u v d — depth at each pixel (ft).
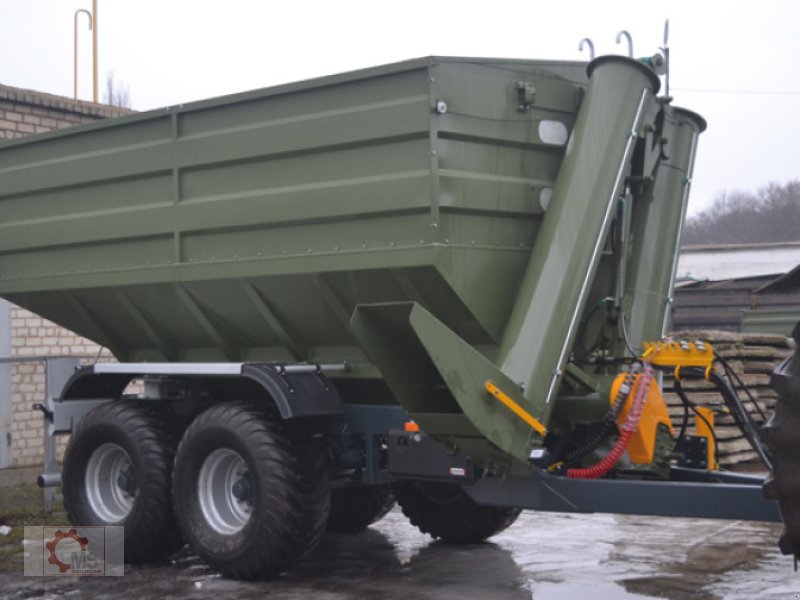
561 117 22.06
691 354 20.16
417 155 20.30
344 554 25.29
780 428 14.11
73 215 27.02
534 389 19.75
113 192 26.07
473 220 20.66
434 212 20.02
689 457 21.20
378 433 23.29
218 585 22.16
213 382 26.22
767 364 38.06
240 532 22.33
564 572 22.84
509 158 21.29
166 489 24.40
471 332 21.15
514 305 20.86
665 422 20.83
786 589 20.84
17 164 28.40
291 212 22.26
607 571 22.81
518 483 20.36
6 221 28.89
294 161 22.33
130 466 25.66
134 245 25.73
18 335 35.96
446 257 20.13
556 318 20.03
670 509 18.62
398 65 20.36
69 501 26.00
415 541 26.89
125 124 25.53
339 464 23.70
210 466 23.35
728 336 37.32
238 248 23.50
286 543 21.80
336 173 21.59
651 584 21.49
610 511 19.25
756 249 98.53
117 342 29.22
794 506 14.06
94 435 25.62
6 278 29.12
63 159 27.12
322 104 21.76
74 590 21.89
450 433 19.97
